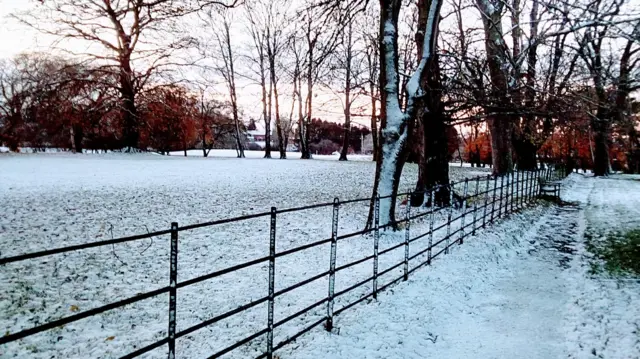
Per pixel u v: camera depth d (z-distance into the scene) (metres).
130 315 5.18
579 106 10.20
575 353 4.76
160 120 35.03
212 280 6.46
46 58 31.45
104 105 31.11
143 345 4.45
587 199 20.23
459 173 29.12
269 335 4.08
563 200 19.83
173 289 3.13
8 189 13.73
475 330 5.37
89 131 36.88
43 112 30.84
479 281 7.21
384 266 7.41
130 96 32.38
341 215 12.22
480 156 59.28
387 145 9.84
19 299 5.43
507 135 23.75
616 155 55.88
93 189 14.58
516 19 8.85
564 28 7.58
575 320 5.64
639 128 32.16
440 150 13.70
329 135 83.38
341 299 5.91
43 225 9.16
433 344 4.92
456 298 6.30
